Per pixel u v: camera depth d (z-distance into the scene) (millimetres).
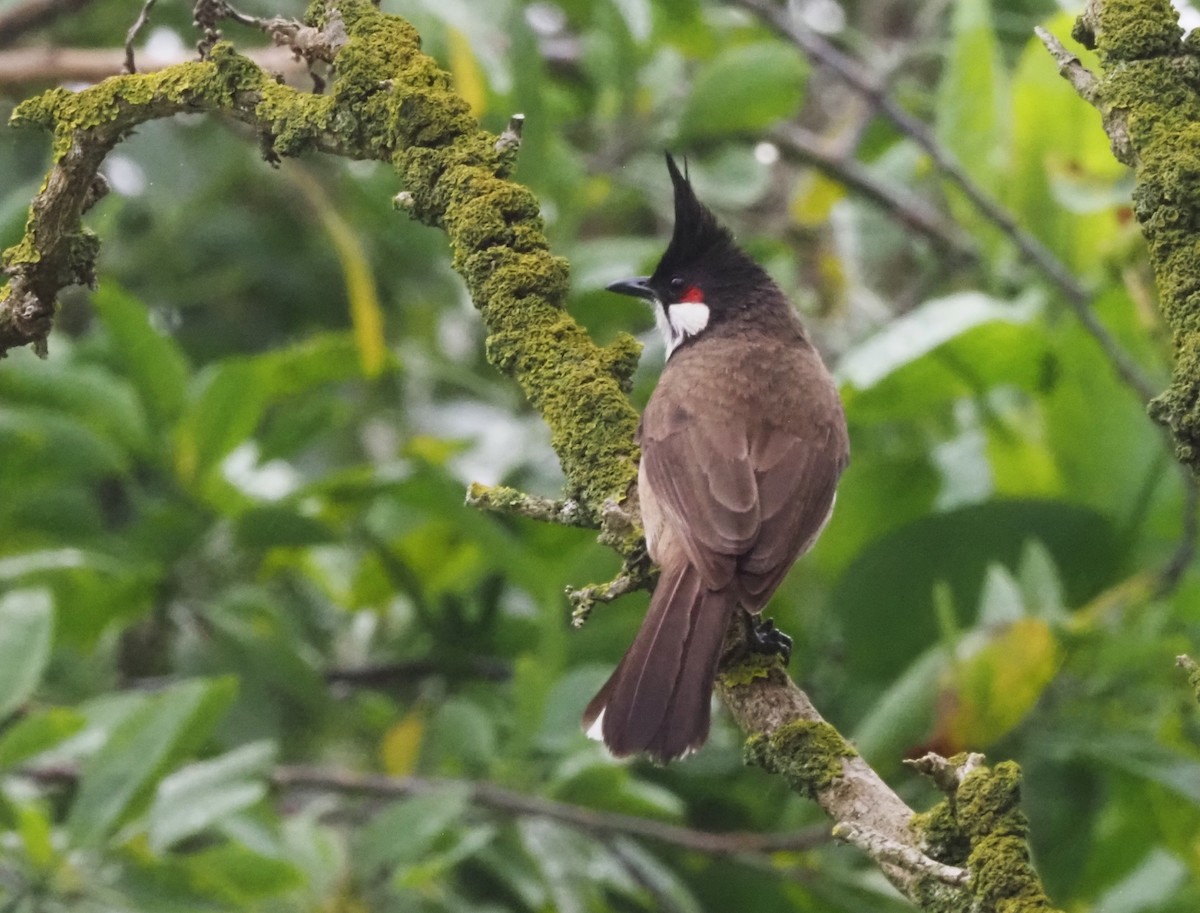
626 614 10758
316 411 10820
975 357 10414
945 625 8867
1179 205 5488
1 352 7141
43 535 10961
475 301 7344
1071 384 10555
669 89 12734
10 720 9898
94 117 6992
